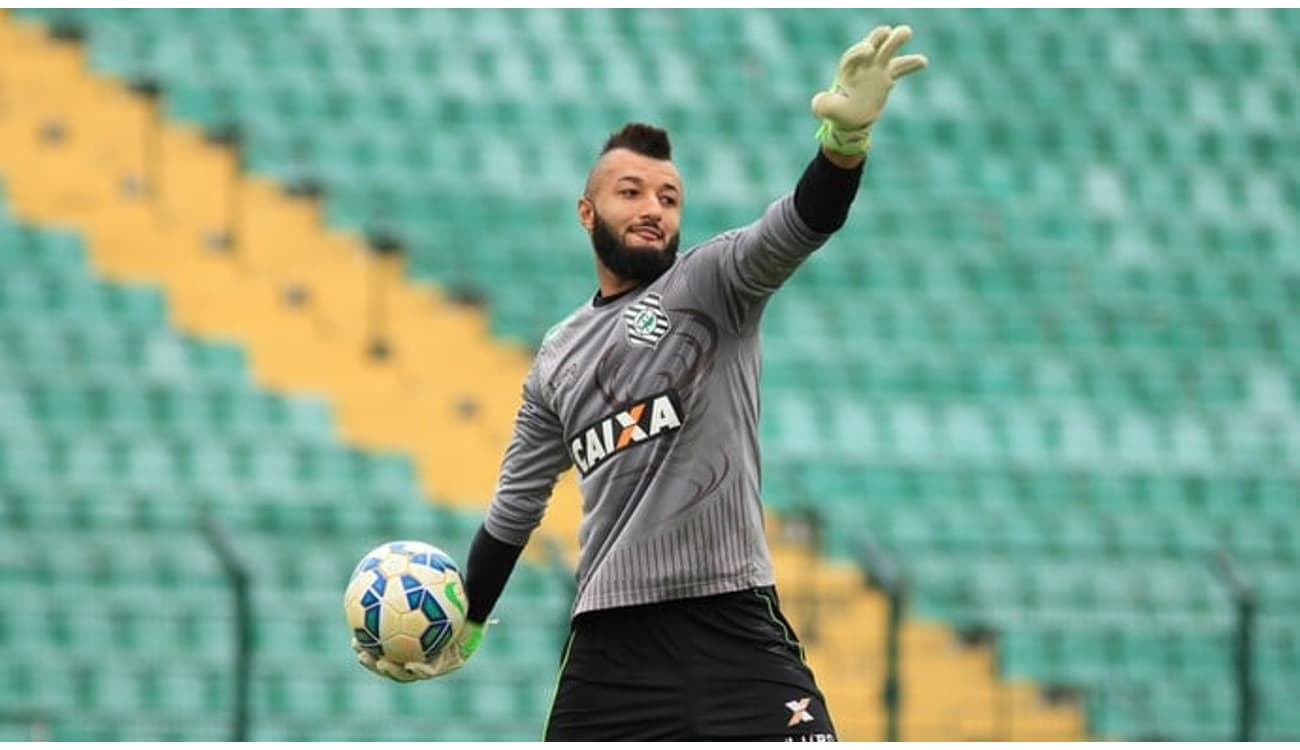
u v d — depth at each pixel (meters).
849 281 78.69
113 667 54.41
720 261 20.62
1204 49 93.62
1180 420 75.06
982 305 78.94
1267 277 83.56
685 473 20.67
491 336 73.25
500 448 67.50
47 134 76.81
